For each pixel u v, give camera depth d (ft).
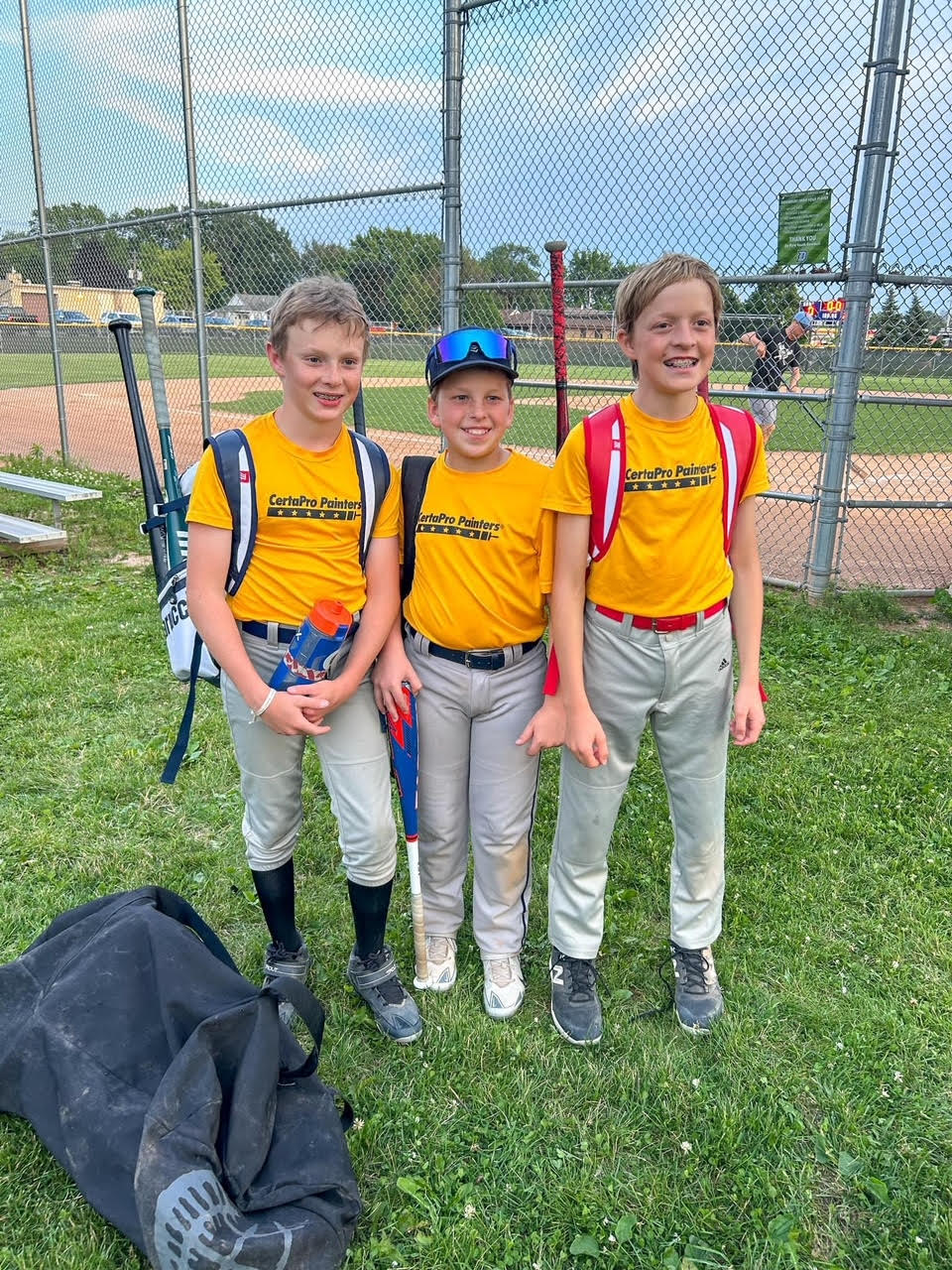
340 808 7.16
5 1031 6.40
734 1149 6.40
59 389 31.68
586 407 26.86
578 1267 5.68
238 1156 5.45
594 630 6.84
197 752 11.80
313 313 6.21
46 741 12.07
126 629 16.07
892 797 10.66
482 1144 6.50
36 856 9.64
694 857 7.56
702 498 6.43
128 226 26.78
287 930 7.86
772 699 13.30
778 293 17.76
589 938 7.61
